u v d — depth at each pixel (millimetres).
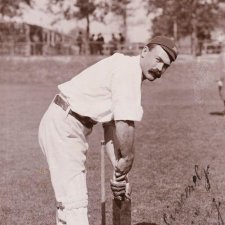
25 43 51031
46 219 6848
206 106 20875
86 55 47719
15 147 12625
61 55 48406
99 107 4449
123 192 4641
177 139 13398
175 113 19641
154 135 14195
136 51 46406
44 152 4648
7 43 50250
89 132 4609
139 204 7414
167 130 15164
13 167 10148
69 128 4484
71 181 4484
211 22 56531
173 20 56625
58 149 4492
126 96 4305
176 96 27484
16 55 48469
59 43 52125
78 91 4477
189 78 32500
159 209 7164
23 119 18297
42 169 9898
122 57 4480
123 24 57688
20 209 7254
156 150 11750
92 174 9328
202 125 16047
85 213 4480
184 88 31641
